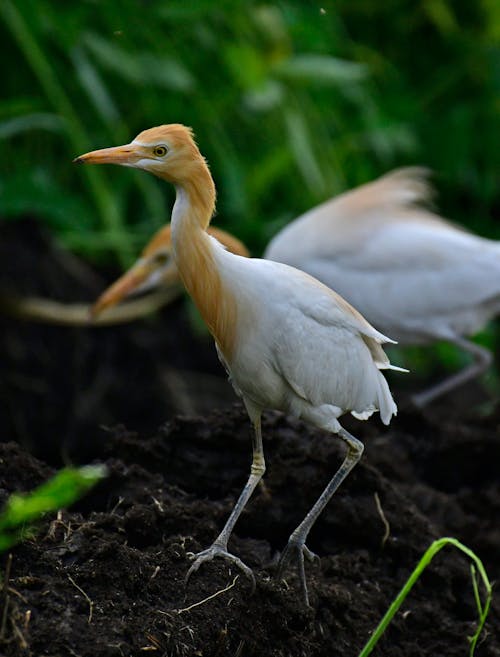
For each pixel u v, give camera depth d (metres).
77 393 11.52
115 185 13.27
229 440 6.88
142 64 13.02
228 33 13.71
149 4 13.20
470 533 7.93
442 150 15.33
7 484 6.02
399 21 15.89
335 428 6.01
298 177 13.95
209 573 5.67
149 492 6.43
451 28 15.80
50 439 11.28
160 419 11.80
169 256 10.91
